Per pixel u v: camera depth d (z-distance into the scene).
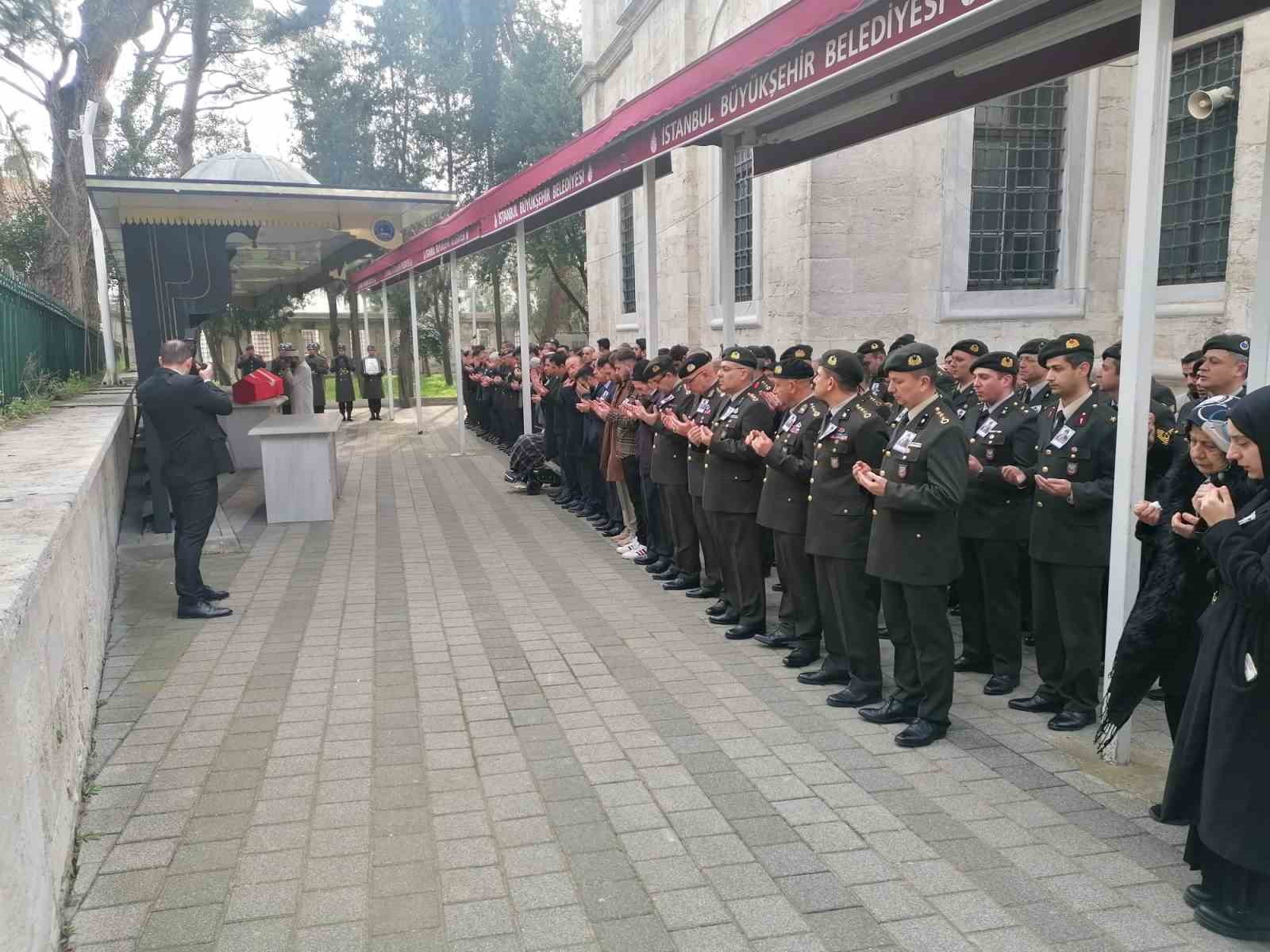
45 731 2.89
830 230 10.71
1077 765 3.88
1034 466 4.59
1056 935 2.75
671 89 5.94
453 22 23.84
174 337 8.92
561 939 2.76
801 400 5.05
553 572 7.38
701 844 3.28
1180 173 8.41
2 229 17.88
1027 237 10.58
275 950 2.72
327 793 3.70
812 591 5.06
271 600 6.60
